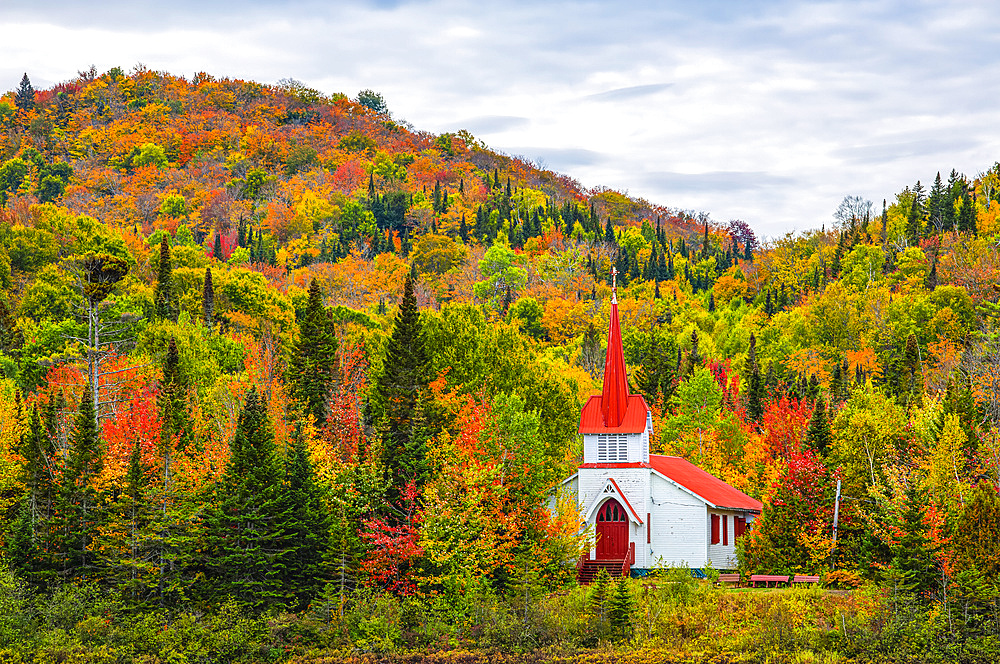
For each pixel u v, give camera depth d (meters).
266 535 58.44
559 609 58.19
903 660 51.62
